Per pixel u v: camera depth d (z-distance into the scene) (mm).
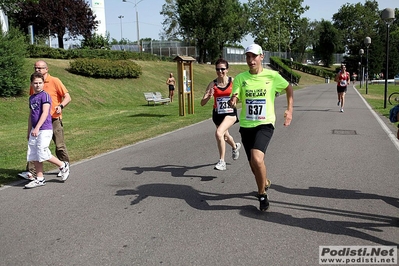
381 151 8273
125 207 5043
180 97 16297
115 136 11148
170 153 8500
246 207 4953
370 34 73000
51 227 4430
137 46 53531
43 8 35938
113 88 25891
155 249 3816
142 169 7082
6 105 17891
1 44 18578
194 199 5312
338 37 90812
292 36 91562
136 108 21078
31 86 6363
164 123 13883
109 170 7070
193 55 53750
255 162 4543
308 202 5098
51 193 5734
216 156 8062
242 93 4895
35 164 6133
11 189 5996
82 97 22297
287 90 4852
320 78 71562
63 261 3623
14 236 4207
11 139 11453
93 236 4156
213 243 3924
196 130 11992
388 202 5078
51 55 28047
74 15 38250
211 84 6672
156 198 5387
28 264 3588
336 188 5688
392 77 75688
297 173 6531
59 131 6543
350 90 34906
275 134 10602
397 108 4746
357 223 4395
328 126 12109
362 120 13594
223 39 52656
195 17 50375
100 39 42188
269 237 4043
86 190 5852
